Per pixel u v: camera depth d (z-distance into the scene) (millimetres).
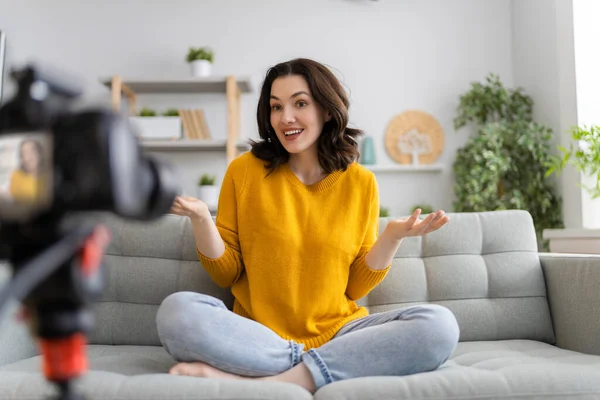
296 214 1370
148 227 1561
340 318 1320
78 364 426
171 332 1081
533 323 1532
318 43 3594
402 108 3576
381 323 1188
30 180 397
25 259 431
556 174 3086
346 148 1434
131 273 1517
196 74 3309
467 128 3553
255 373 1087
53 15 3537
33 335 435
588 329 1391
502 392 958
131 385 938
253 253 1334
